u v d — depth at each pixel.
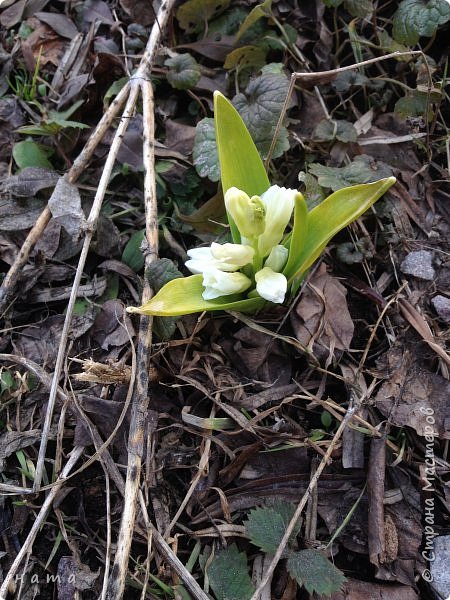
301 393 0.25
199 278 0.24
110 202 0.30
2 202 0.29
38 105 0.32
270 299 0.22
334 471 0.23
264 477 0.23
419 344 0.25
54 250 0.28
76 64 0.34
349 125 0.30
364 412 0.24
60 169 0.32
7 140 0.32
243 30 0.32
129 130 0.31
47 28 0.36
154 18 0.35
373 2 0.34
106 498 0.23
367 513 0.22
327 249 0.28
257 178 0.24
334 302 0.26
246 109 0.28
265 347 0.25
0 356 0.24
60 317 0.27
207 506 0.23
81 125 0.30
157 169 0.30
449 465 0.23
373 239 0.29
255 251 0.23
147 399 0.22
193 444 0.24
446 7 0.28
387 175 0.28
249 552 0.22
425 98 0.30
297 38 0.33
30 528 0.23
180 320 0.26
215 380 0.25
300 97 0.32
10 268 0.27
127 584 0.21
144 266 0.27
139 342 0.23
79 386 0.25
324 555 0.21
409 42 0.29
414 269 0.27
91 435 0.23
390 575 0.21
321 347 0.25
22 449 0.24
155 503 0.23
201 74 0.33
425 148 0.30
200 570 0.22
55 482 0.22
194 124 0.32
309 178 0.27
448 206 0.29
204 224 0.28
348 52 0.34
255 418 0.23
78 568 0.22
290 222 0.28
